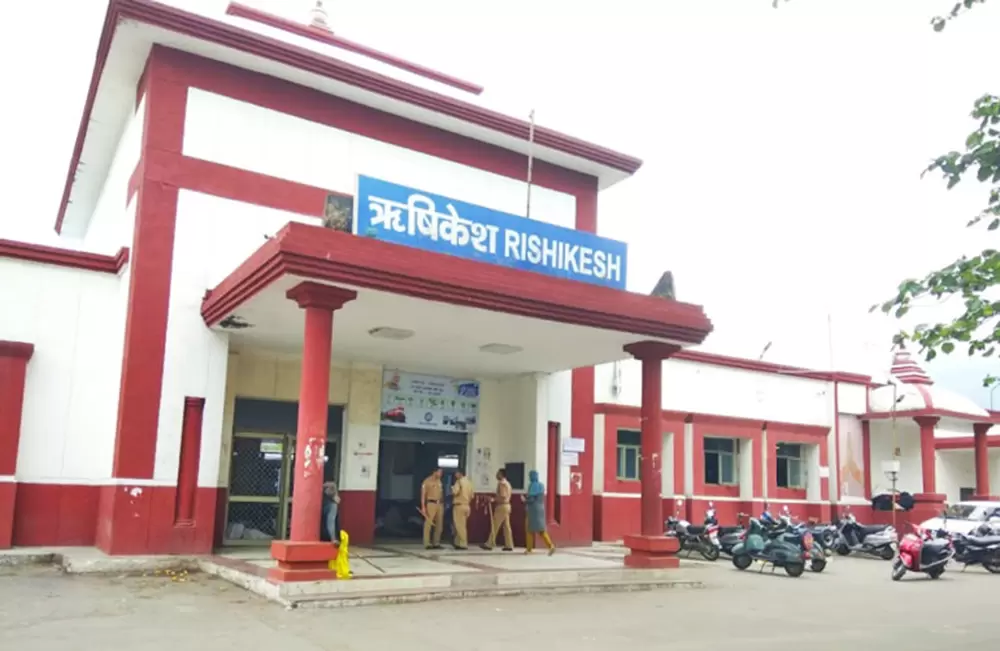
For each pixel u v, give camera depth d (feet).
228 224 49.47
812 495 88.22
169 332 46.96
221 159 49.80
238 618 30.35
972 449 106.52
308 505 35.58
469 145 59.88
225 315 44.57
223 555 46.19
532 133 56.90
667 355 49.93
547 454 61.16
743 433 82.58
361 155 54.95
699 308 48.55
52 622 28.81
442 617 31.96
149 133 47.93
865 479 93.97
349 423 56.59
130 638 26.30
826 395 91.15
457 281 39.22
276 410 54.75
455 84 63.72
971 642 30.22
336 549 36.11
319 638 27.09
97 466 48.55
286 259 34.71
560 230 47.14
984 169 17.53
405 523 64.18
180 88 49.14
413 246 40.65
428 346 51.65
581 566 46.24
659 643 28.27
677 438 77.71
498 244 44.19
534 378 61.41
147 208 47.29
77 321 49.42
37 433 47.26
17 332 47.70
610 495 71.97
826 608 38.78
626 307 45.42
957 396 97.30
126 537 44.29
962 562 64.49
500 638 28.14
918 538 54.44
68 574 41.27
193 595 35.42
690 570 47.91
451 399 62.13
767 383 85.92
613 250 49.44
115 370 49.34
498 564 46.42
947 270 17.31
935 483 94.48
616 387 73.92
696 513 77.41
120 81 53.26
